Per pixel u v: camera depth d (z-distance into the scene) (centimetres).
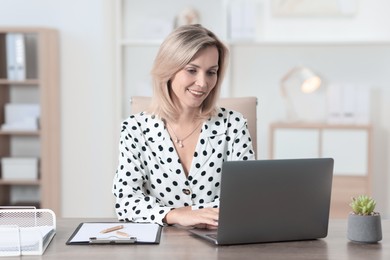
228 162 192
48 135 502
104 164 527
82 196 528
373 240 202
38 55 492
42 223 223
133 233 210
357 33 536
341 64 543
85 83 522
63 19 519
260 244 201
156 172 251
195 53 230
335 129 509
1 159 509
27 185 529
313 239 208
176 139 252
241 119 260
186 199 251
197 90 234
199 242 202
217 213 217
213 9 542
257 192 197
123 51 543
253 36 520
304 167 201
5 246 188
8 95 519
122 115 545
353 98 516
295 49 545
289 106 545
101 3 517
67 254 188
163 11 546
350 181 509
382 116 543
